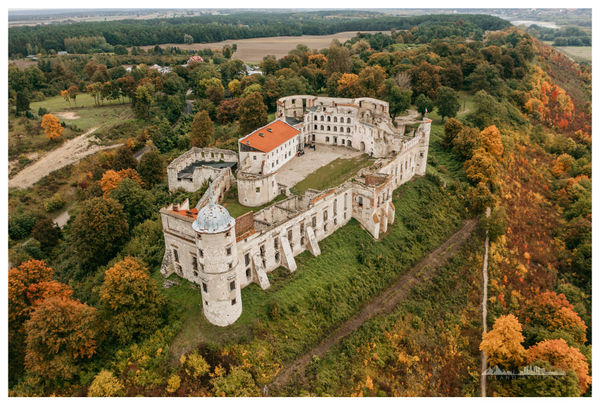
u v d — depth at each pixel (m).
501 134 165.12
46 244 124.38
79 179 158.25
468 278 107.50
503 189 139.25
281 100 156.50
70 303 73.75
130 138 187.12
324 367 75.75
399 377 79.38
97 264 103.94
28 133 180.75
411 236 111.00
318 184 121.19
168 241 85.56
